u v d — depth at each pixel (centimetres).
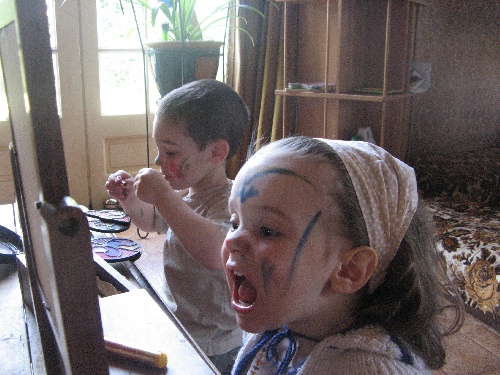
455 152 352
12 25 43
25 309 89
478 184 285
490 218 258
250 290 62
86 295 40
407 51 263
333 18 258
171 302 119
